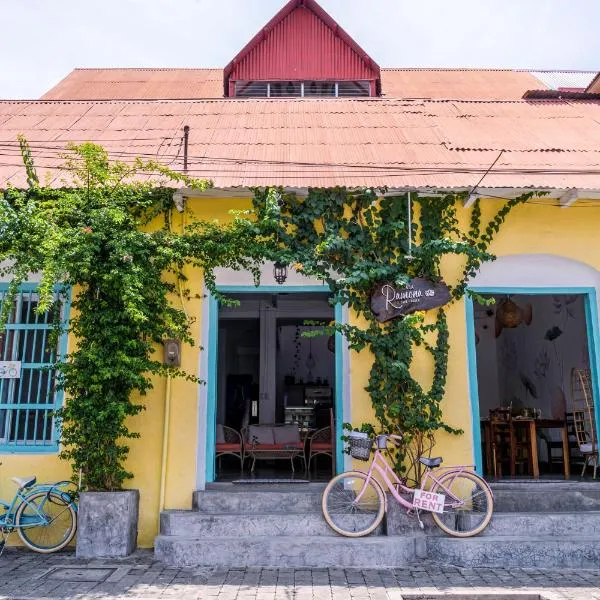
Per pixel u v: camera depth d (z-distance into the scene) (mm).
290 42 13148
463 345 7555
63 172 7852
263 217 7336
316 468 9992
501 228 7828
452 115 10172
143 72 15781
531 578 5898
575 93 11344
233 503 6977
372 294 7531
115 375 6637
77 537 6555
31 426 7508
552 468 9938
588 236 7879
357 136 9117
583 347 9938
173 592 5418
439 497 6539
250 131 9344
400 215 7633
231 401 14234
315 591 5453
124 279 6383
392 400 7258
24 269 6492
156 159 8133
